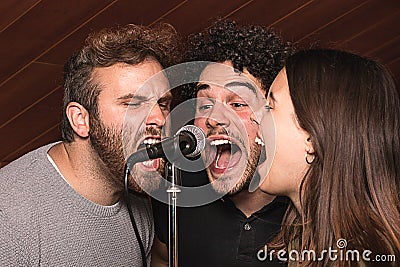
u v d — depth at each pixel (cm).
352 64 165
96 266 174
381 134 162
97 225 174
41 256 165
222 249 195
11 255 162
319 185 161
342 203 159
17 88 321
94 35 176
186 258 199
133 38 172
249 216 195
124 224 181
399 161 165
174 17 315
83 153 172
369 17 364
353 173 160
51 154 178
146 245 191
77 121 171
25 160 177
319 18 353
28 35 295
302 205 166
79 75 172
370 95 162
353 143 160
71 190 171
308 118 161
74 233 170
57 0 283
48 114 342
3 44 295
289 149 165
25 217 164
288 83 165
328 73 163
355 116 160
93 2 290
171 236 164
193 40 214
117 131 167
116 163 168
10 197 166
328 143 160
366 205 159
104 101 167
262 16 336
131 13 304
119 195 178
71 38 303
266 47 201
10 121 338
